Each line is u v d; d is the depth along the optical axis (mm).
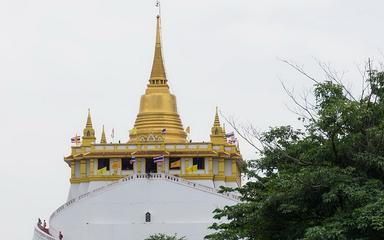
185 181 191625
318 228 75000
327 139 83750
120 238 187875
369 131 80438
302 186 79438
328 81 85250
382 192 76500
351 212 76938
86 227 188875
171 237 174875
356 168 80688
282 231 83438
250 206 87250
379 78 83938
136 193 191000
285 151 88000
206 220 188875
